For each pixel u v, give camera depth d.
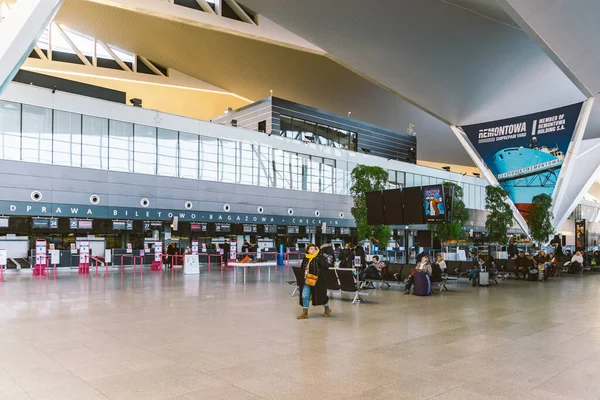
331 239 41.59
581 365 5.94
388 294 14.55
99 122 27.38
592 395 4.76
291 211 37.47
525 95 32.53
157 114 29.78
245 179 34.44
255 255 32.03
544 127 34.09
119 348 6.80
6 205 23.91
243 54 44.66
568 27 17.12
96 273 22.88
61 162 25.81
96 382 5.15
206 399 4.61
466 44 27.23
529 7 16.53
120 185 27.98
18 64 8.98
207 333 7.96
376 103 48.81
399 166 47.22
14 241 25.59
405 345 7.09
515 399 4.64
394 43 28.22
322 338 7.59
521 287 17.53
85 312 10.27
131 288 15.65
